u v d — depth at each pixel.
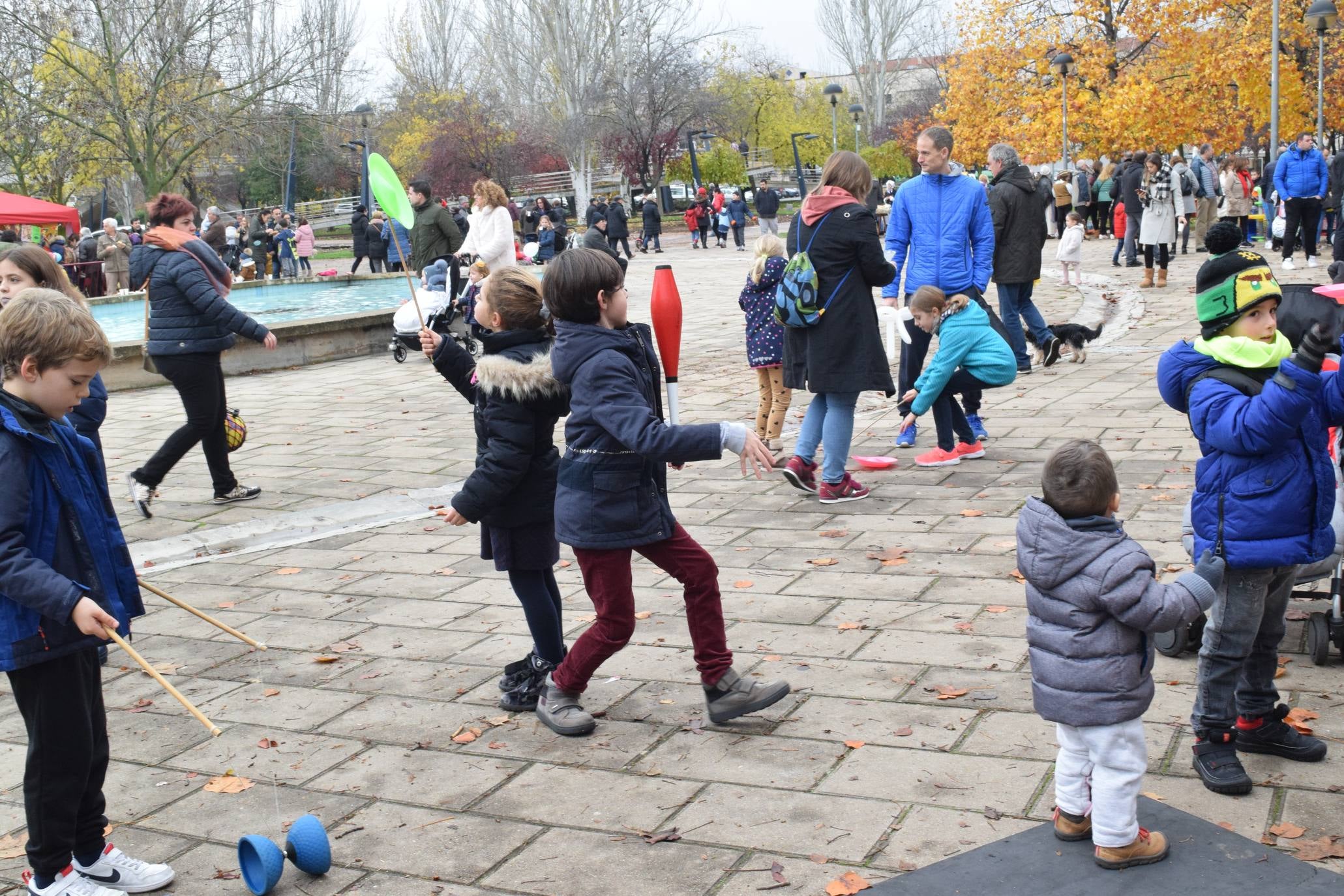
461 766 4.08
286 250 34.59
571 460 4.06
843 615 5.23
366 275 23.33
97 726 3.40
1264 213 23.27
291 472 8.80
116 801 3.97
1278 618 3.66
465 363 4.58
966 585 5.49
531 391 4.12
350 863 3.49
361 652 5.21
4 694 4.89
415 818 3.75
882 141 68.50
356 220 30.67
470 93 58.62
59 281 5.06
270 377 13.95
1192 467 7.16
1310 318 4.36
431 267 14.23
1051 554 3.07
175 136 38.94
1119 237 20.75
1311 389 3.28
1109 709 3.06
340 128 45.38
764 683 4.57
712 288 22.48
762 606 5.43
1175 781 3.64
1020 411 9.20
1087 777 3.23
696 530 6.71
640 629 5.27
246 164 50.12
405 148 57.66
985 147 39.09
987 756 3.87
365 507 7.61
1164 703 4.16
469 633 5.38
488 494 4.16
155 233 7.39
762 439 8.54
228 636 5.50
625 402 3.90
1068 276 17.86
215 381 7.64
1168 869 3.14
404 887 3.36
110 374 13.23
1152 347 11.79
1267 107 34.38
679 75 53.09
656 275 4.36
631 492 4.04
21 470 3.11
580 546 4.05
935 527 6.44
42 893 3.31
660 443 3.81
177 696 3.05
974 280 8.11
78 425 5.38
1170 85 35.31
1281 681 4.30
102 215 43.31
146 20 35.84
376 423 10.57
